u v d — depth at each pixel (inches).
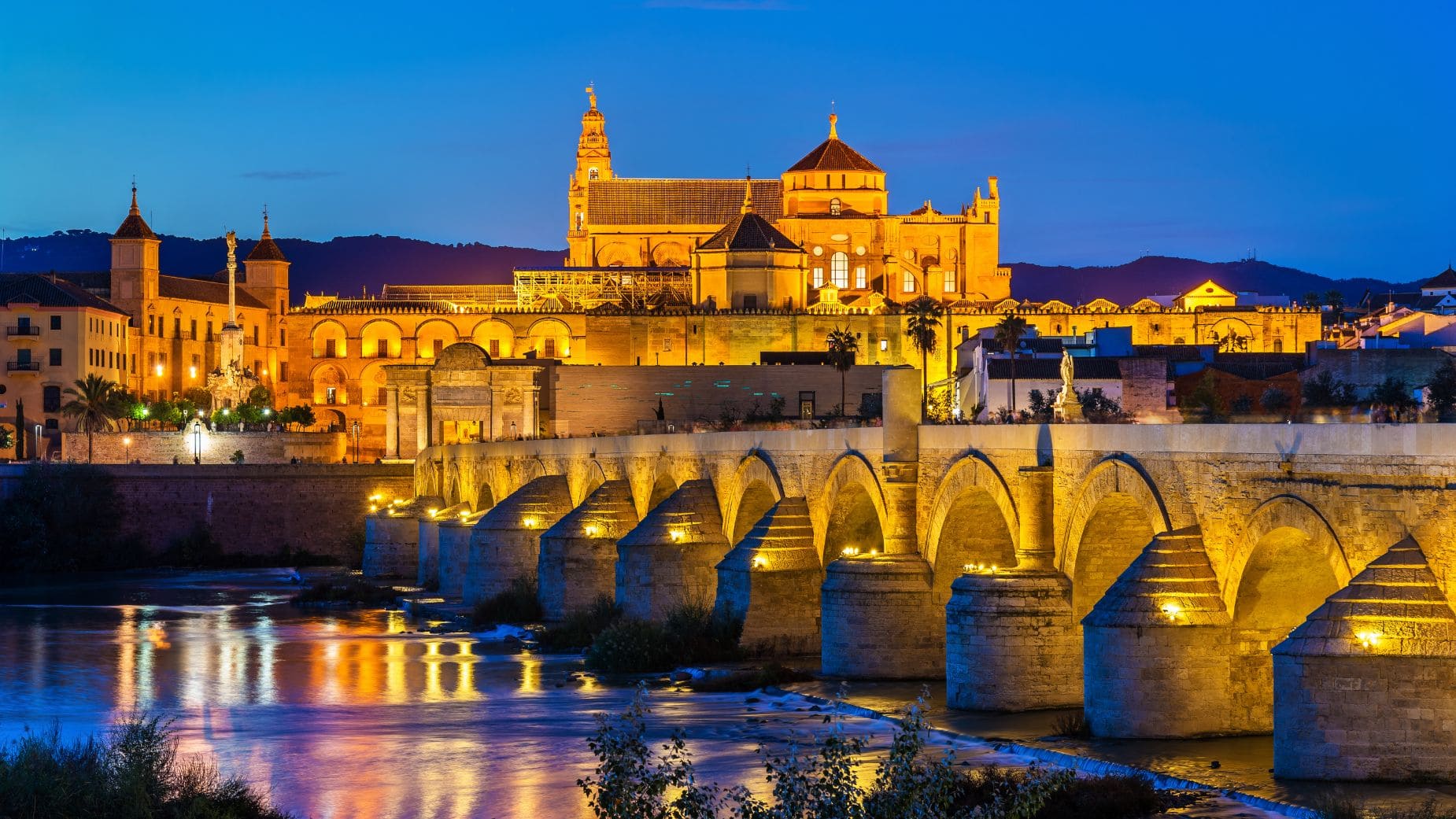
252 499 7140.8
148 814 2155.5
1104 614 2258.9
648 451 4296.3
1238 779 1975.9
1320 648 1866.4
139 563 6993.1
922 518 2997.0
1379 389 5462.6
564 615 4338.1
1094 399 5895.7
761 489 3715.6
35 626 4658.0
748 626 3336.6
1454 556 1803.6
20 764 2233.0
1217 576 2212.1
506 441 5718.5
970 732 2409.0
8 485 7027.6
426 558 5757.9
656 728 2677.2
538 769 2511.1
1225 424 2170.3
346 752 2662.4
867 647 2950.3
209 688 3398.1
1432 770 1833.2
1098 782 1979.6
